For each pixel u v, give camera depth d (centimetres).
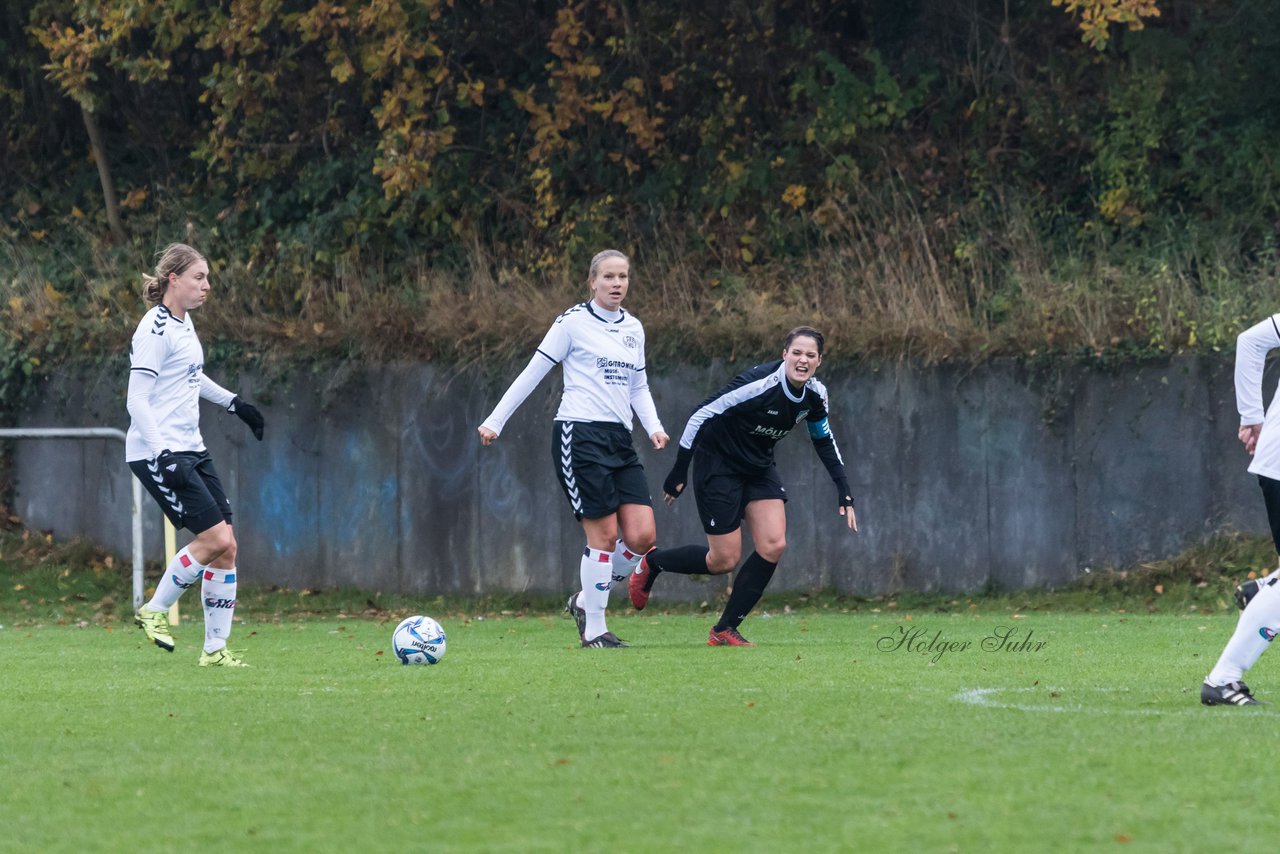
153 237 6831
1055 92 6538
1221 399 5091
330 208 6650
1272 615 2278
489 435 3397
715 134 6575
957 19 6756
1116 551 5150
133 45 6950
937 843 1389
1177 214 6234
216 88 6631
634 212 6500
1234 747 1888
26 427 5988
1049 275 5784
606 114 6494
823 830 1445
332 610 5450
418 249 6512
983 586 5234
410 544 5594
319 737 2055
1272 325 2598
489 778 1730
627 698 2433
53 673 3045
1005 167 6488
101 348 5944
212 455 5753
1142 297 5331
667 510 5412
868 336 5362
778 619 4703
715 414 3441
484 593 5528
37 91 7244
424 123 6500
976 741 1945
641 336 3512
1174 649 3388
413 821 1510
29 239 7038
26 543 5856
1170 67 6303
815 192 6431
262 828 1490
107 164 7138
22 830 1498
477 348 5578
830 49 6844
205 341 5806
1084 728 2052
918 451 5288
